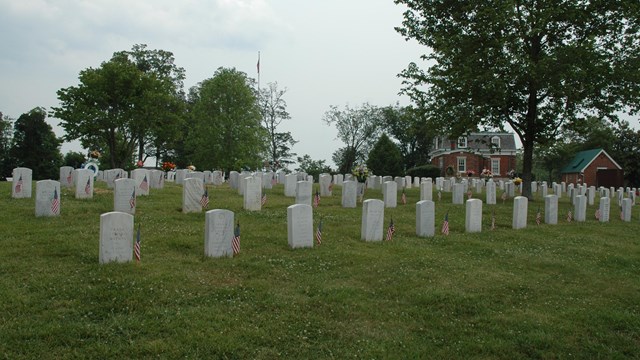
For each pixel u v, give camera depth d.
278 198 20.84
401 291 9.53
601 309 9.35
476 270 11.26
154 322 7.42
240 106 49.94
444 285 10.01
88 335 6.95
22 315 7.37
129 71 41.12
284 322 7.79
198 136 50.97
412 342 7.53
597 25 23.59
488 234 15.83
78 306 7.75
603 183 57.34
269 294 8.84
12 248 10.43
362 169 28.09
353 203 19.45
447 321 8.38
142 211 15.37
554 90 22.03
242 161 49.22
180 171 27.78
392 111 77.31
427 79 25.58
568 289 10.48
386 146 64.88
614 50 23.55
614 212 25.11
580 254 13.86
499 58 22.52
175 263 10.13
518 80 22.97
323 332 7.62
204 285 9.02
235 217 15.40
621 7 22.55
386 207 20.31
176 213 15.37
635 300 10.06
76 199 16.48
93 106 40.78
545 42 24.47
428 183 22.34
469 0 23.50
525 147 26.39
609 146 68.88
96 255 10.05
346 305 8.62
